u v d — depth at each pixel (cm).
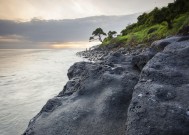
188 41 1766
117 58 2192
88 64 2200
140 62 1741
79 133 1109
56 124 1194
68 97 1491
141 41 6359
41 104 2917
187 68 1252
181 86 1084
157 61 1371
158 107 944
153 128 862
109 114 1194
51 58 12825
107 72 1611
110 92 1360
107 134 1064
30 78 5297
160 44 1875
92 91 1453
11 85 4438
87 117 1211
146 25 9056
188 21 3281
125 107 1225
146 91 1070
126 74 1567
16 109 2711
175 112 902
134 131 877
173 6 5962
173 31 5016
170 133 838
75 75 2086
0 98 3316
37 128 1194
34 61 11050
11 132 1981
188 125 854
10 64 9819
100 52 9438
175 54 1419
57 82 4562
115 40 9325
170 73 1204
